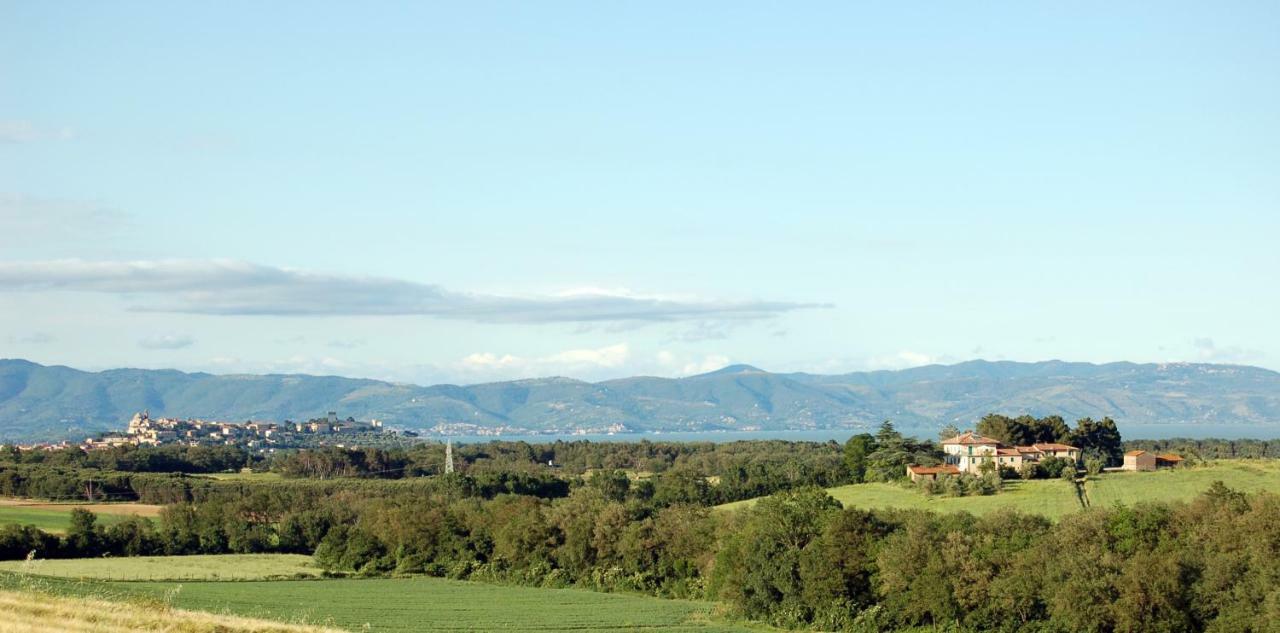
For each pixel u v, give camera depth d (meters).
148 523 157.25
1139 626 81.94
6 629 51.81
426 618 97.25
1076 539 95.69
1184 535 94.31
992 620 90.12
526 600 114.81
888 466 186.88
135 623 56.56
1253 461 171.25
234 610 92.25
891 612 94.62
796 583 100.75
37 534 139.88
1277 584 80.00
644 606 110.81
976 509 143.25
